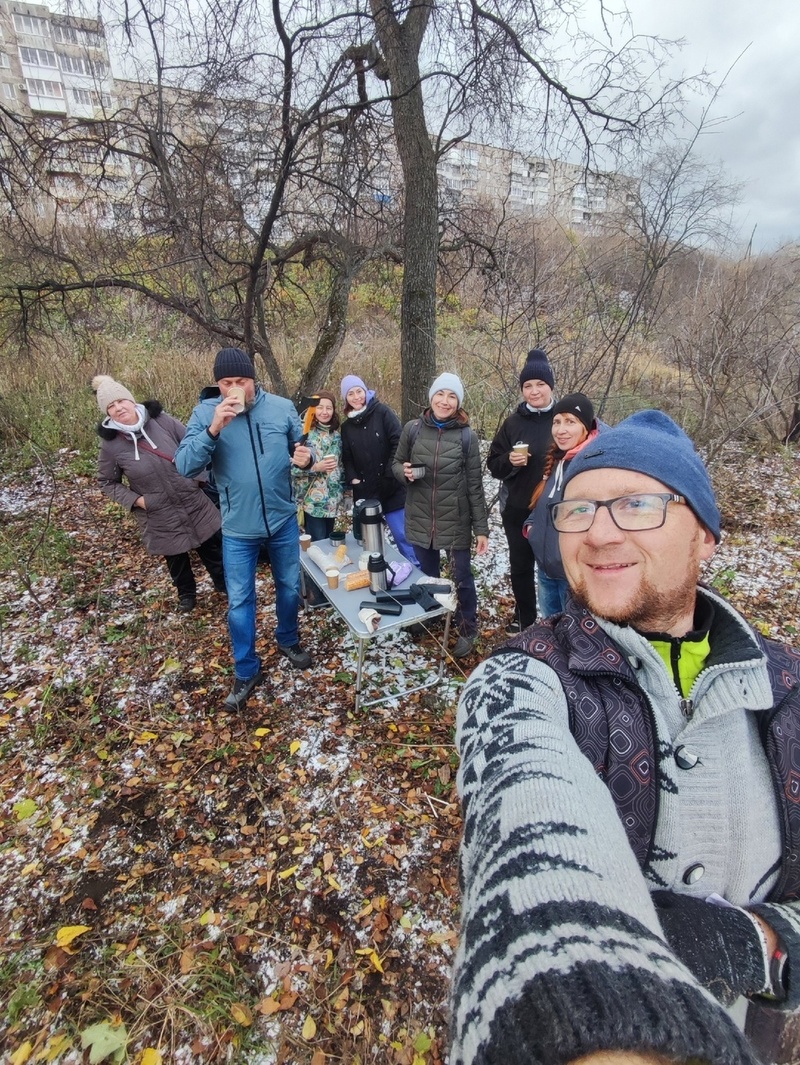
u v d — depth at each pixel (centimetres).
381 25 344
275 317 808
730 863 69
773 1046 72
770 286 639
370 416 365
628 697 73
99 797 244
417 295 497
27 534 486
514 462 287
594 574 76
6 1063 160
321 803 238
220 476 266
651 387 702
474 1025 45
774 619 355
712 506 76
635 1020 38
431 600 290
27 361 727
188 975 178
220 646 345
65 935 189
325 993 174
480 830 63
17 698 305
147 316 806
